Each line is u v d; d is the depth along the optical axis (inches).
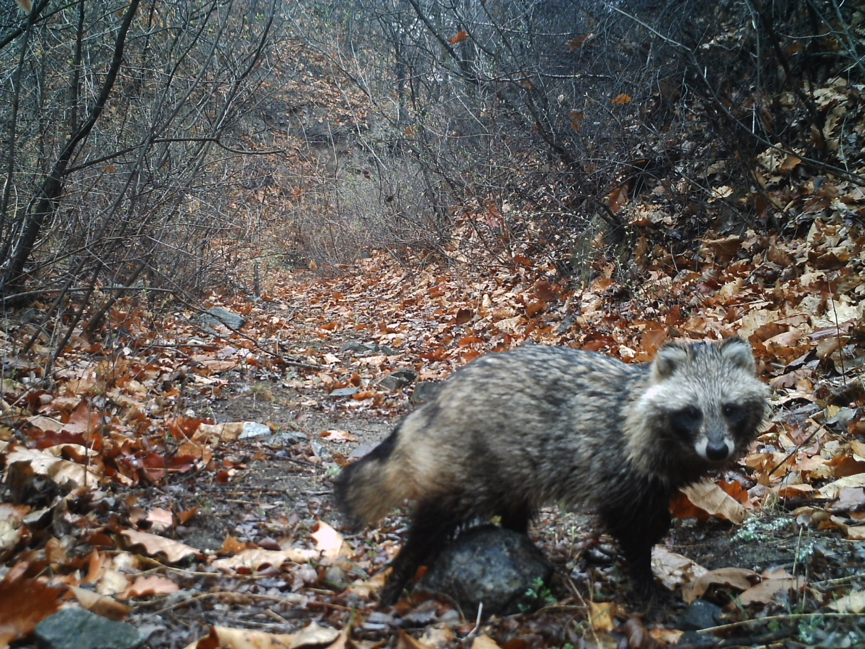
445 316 126.5
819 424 60.8
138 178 89.5
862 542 46.9
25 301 91.0
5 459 50.4
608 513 45.0
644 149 118.4
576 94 125.3
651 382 44.5
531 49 129.0
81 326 92.4
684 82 104.8
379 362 102.7
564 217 128.6
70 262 95.0
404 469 45.1
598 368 47.0
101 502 47.9
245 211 154.6
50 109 93.4
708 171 111.3
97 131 104.9
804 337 72.7
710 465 44.2
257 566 45.0
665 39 96.2
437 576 43.3
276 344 106.1
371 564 48.1
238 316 124.3
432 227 166.7
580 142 121.0
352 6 224.5
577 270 121.0
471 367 47.0
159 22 118.7
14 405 63.2
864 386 62.4
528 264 130.0
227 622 38.7
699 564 48.9
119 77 109.0
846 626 38.4
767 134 103.5
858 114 99.3
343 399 85.5
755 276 92.1
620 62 120.6
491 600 41.4
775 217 98.8
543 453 44.4
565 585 45.4
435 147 161.8
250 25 139.9
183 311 116.5
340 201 208.8
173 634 36.7
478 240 150.6
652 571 47.1
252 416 76.8
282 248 197.9
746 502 53.3
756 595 42.3
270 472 61.2
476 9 157.4
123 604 38.0
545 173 123.7
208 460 59.9
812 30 100.7
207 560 45.4
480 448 44.3
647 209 113.8
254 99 149.3
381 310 145.2
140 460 55.9
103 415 58.9
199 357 96.0
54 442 55.1
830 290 76.8
